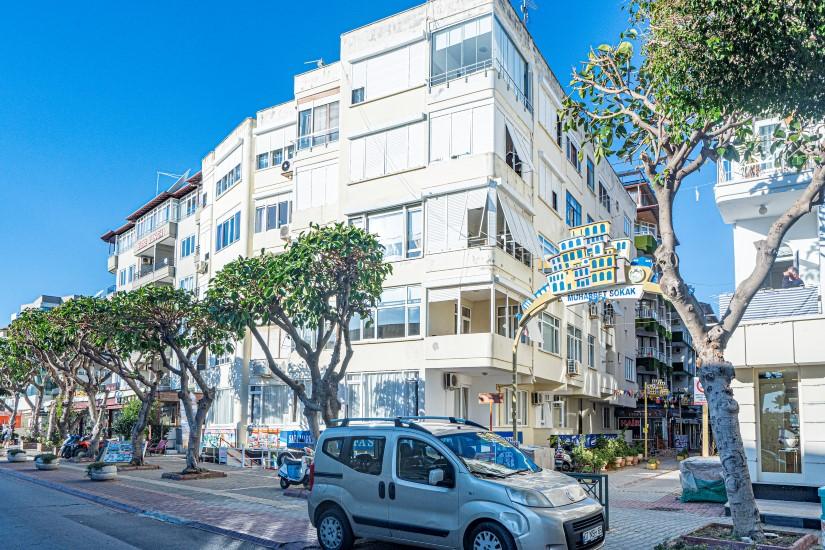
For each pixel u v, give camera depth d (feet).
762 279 31.09
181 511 46.44
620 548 33.17
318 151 91.66
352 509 31.40
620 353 127.85
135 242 160.25
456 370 75.61
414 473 29.81
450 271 74.33
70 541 36.91
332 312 56.54
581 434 102.78
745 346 47.09
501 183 73.10
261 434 91.30
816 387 45.80
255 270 56.80
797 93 30.91
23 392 142.82
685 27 32.24
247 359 98.17
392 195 80.28
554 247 91.09
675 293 32.63
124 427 125.18
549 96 94.58
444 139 77.36
